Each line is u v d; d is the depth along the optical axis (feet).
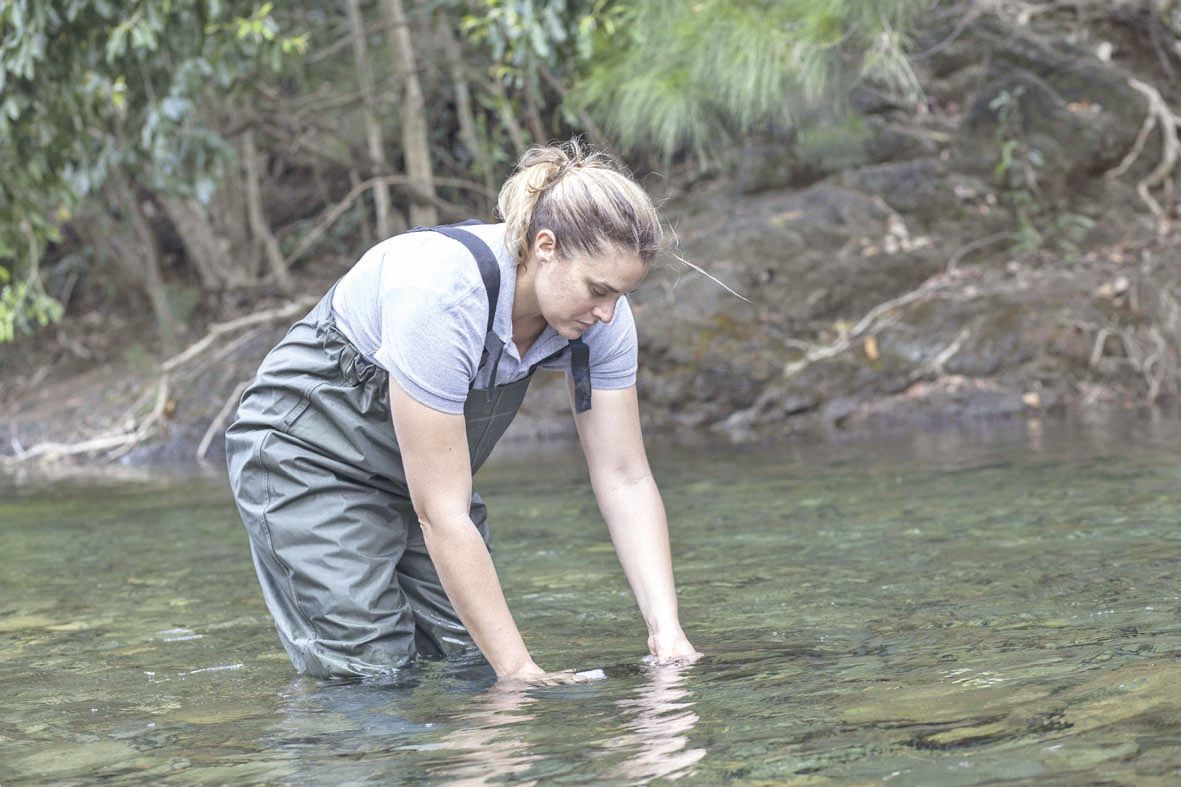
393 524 8.05
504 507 15.98
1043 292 26.66
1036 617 7.95
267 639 9.00
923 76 32.24
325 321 7.80
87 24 19.83
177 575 12.23
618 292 6.82
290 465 7.84
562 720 6.20
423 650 8.30
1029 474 15.51
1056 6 33.73
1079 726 5.39
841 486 15.88
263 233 35.96
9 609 10.75
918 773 4.95
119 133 24.62
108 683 7.83
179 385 29.53
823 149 29.81
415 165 31.73
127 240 35.55
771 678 6.82
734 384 26.03
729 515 14.06
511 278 6.95
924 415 24.56
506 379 7.51
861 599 9.07
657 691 6.70
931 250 28.96
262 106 34.65
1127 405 24.20
